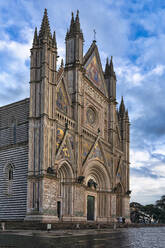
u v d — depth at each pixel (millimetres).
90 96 71250
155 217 160875
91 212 68688
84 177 59688
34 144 50469
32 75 53250
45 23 55562
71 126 60062
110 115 80375
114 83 83875
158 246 25078
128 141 91125
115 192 75562
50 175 49219
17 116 56750
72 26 67938
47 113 51500
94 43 76438
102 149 71812
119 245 24938
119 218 76562
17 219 49781
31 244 23734
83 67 68188
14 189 51938
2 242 24969
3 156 55688
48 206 47750
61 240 27969
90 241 27672
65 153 56094
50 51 54844
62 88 59906
